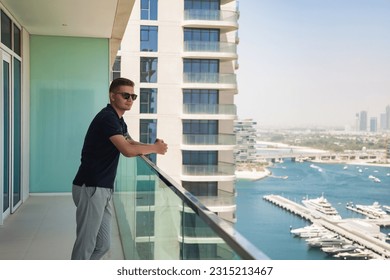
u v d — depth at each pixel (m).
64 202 7.12
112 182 3.04
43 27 7.21
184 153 31.25
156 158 31.00
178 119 31.28
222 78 31.30
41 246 4.71
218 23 31.02
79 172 3.03
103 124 2.93
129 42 30.92
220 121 31.41
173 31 31.00
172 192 2.23
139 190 3.75
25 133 7.30
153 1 30.80
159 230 2.72
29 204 6.94
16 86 6.64
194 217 1.70
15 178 6.55
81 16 6.57
